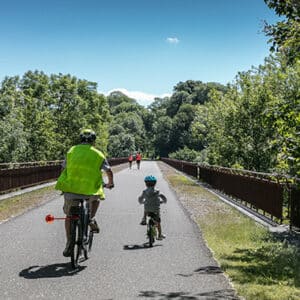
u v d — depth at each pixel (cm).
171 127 13975
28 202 1520
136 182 2675
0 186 1712
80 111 5691
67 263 678
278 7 868
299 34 861
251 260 721
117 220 1147
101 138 7106
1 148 3562
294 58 888
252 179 1444
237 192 1720
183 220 1166
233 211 1377
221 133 2788
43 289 545
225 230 1009
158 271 639
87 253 717
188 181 2978
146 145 16012
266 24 892
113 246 814
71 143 5462
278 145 926
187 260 711
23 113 4397
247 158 2592
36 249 773
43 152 4438
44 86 5853
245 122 2584
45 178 2503
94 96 6562
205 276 615
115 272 630
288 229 1061
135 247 809
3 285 559
